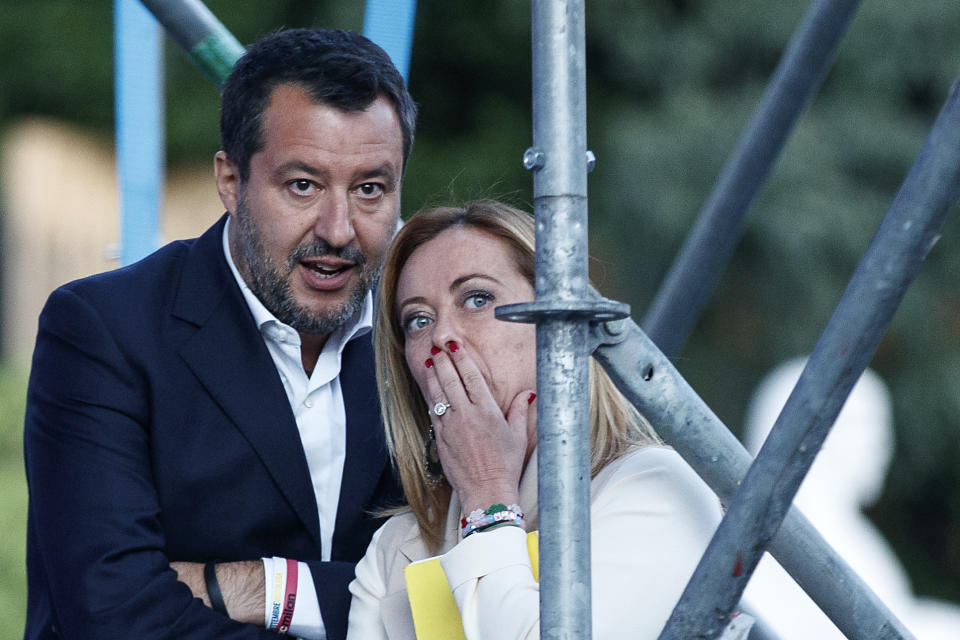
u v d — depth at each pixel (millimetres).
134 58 11188
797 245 40531
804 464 5750
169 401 9141
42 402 9141
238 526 9227
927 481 47375
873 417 15000
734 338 42781
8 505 21094
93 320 9133
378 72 9008
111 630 8656
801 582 6746
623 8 41188
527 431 8320
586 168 5949
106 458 8945
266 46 9078
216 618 8828
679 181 39531
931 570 47938
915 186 5523
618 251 40062
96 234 45219
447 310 8297
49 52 41375
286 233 8961
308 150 8828
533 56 5945
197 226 41219
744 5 41031
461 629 7906
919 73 42125
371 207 9062
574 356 5922
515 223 8438
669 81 41312
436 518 8766
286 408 9367
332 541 9609
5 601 20250
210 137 40312
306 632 9062
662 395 6379
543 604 5914
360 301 9234
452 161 41500
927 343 44344
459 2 42688
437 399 8117
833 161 41250
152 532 8945
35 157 43219
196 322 9297
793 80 10391
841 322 5645
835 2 10148
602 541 7699
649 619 7539
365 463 9656
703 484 8023
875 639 6781
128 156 11195
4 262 45375
